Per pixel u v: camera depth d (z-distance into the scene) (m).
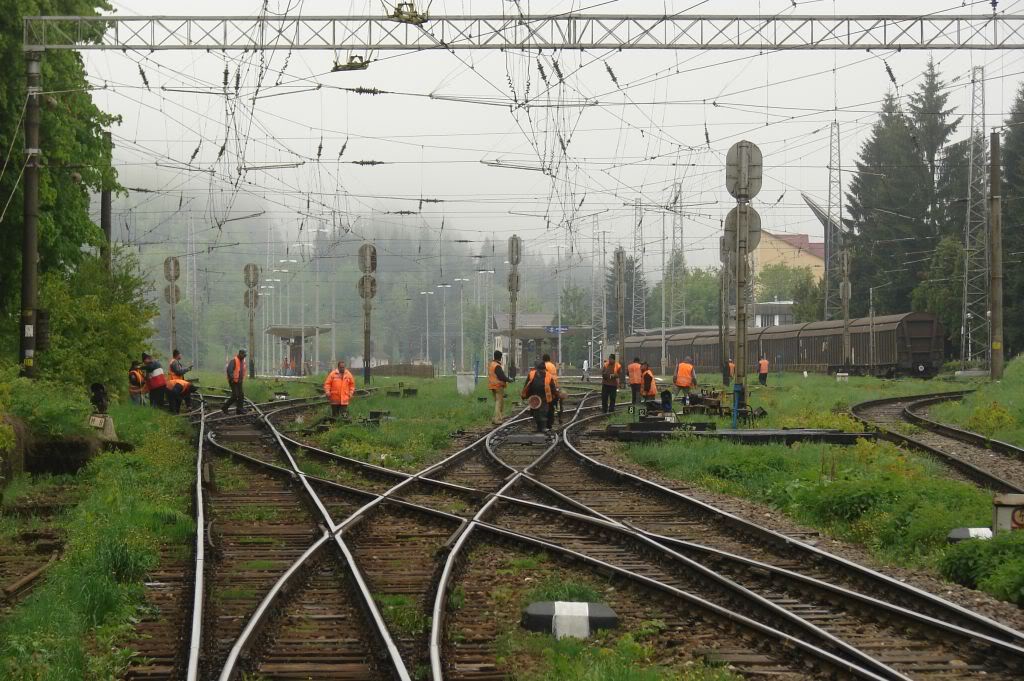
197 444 52.06
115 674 16.39
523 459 48.03
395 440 54.12
